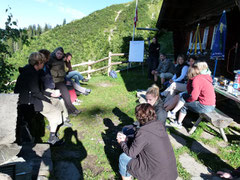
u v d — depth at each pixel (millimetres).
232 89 4445
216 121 3746
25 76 3070
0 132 2100
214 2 6945
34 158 2818
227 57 6438
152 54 8969
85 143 3631
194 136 4121
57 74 4516
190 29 9195
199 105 3947
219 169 3131
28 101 3098
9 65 3607
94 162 3139
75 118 4711
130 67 12070
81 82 8406
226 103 6348
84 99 6125
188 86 4117
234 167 3197
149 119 2244
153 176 2096
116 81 8703
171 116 4664
